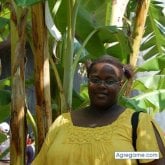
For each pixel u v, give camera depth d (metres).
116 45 4.10
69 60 3.48
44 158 2.58
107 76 2.48
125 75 2.68
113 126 2.44
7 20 3.50
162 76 4.53
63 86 3.47
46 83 3.35
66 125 2.52
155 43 5.22
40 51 3.31
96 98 2.49
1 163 5.54
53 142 2.53
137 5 4.11
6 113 4.00
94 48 3.89
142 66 4.03
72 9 3.50
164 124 8.66
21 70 3.17
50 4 3.78
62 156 2.44
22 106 3.18
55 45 3.84
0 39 5.25
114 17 4.36
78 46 4.03
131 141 2.41
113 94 2.49
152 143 2.40
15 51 3.14
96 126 2.46
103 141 2.41
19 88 3.16
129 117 2.46
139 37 4.05
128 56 4.05
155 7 4.96
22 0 2.60
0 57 9.96
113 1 4.36
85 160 2.40
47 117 3.34
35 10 3.28
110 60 2.52
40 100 3.34
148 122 2.45
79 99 3.97
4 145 5.78
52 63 3.52
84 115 2.53
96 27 3.78
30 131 6.82
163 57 4.06
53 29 3.24
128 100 3.78
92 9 4.45
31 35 3.51
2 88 4.25
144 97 4.40
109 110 2.50
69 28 3.50
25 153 3.24
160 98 4.42
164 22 5.07
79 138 2.45
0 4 3.36
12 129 3.18
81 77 9.09
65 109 3.44
